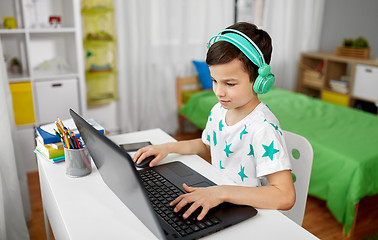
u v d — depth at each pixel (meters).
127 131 3.31
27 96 2.49
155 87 3.36
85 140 0.95
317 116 2.65
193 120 3.16
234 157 1.07
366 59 3.50
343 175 1.88
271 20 3.80
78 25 2.62
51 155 1.15
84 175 1.06
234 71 0.87
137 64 3.18
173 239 0.75
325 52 4.10
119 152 0.70
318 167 2.03
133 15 3.01
